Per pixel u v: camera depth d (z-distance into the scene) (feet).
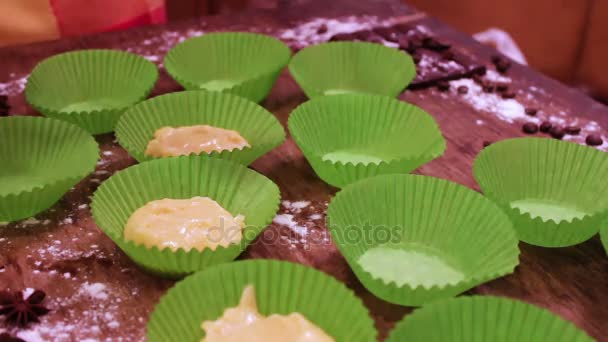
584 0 2.70
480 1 2.84
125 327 1.51
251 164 1.80
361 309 1.45
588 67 2.78
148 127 1.80
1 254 1.60
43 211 1.68
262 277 1.49
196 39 2.02
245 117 1.82
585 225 1.61
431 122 1.78
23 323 1.50
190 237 1.57
